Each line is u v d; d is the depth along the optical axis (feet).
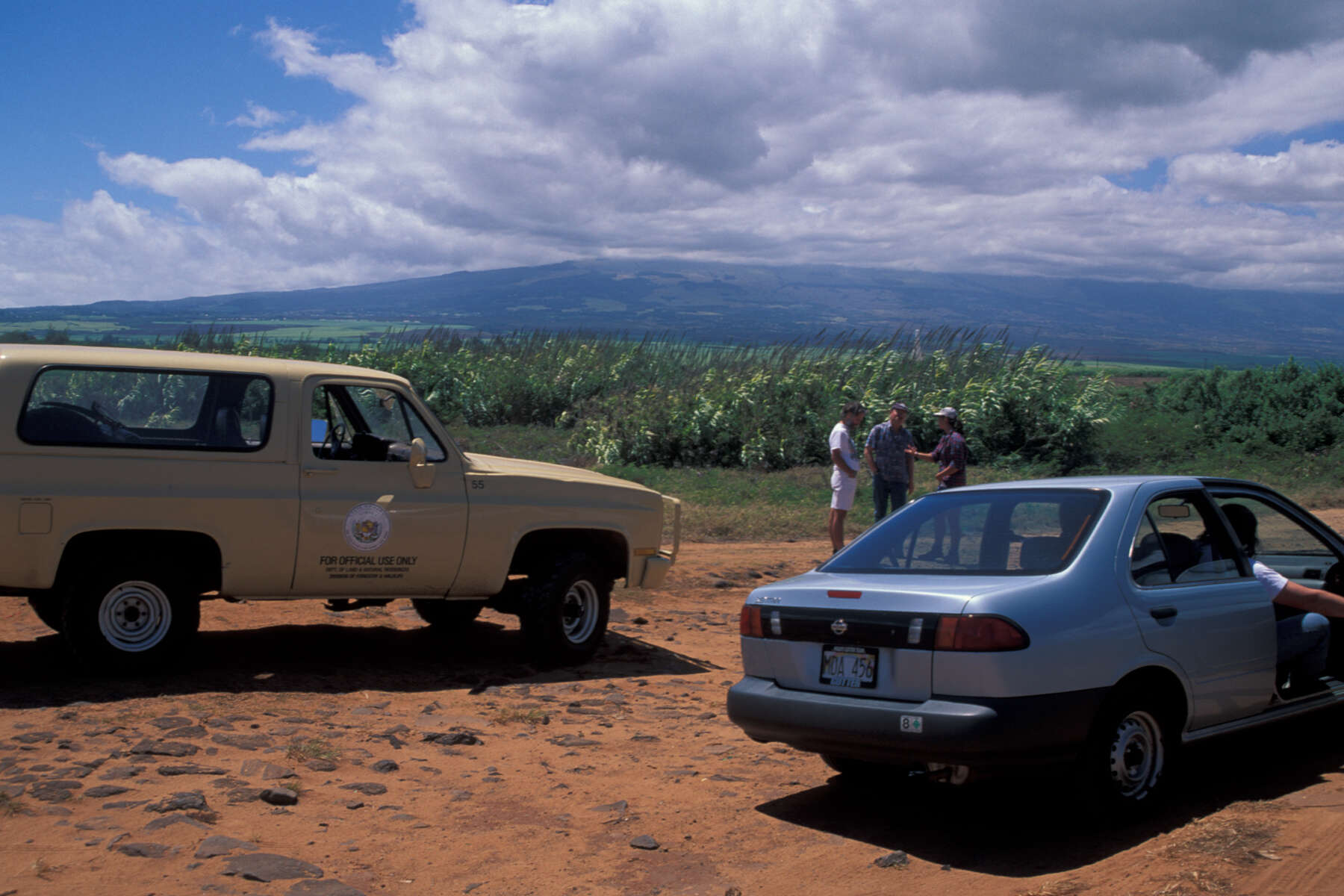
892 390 80.12
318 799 16.38
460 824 15.76
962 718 14.66
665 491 64.34
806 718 16.10
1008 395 78.43
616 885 13.87
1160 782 16.55
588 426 81.61
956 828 16.26
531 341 102.12
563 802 16.93
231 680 23.27
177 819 14.97
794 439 75.66
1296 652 19.16
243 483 22.90
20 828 14.51
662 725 21.77
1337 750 20.27
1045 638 15.06
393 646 28.17
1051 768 15.24
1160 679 16.53
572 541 27.61
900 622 15.53
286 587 23.57
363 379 24.56
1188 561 17.83
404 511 24.23
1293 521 21.35
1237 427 87.51
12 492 21.02
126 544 22.57
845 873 14.42
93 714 19.97
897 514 19.36
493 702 22.89
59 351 22.08
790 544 50.31
